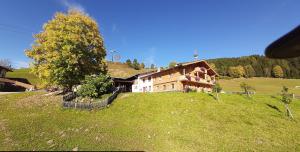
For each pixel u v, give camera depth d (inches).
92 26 2080.5
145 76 2849.4
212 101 1643.7
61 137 816.9
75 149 683.4
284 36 114.0
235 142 946.7
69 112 1353.3
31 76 4121.6
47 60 1882.4
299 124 1227.9
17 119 1140.5
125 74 4879.4
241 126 1163.3
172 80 2452.0
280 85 4195.4
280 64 5467.5
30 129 929.5
